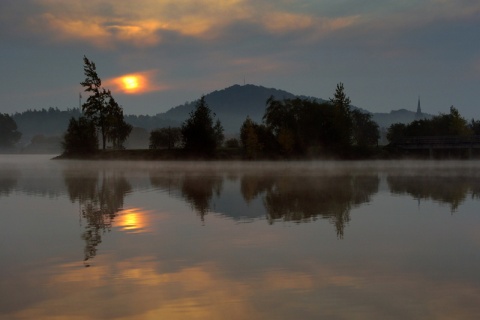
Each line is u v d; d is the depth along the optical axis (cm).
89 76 11750
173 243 2066
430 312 1245
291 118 12325
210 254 1864
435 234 2264
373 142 16875
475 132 16050
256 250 1928
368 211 3034
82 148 12031
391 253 1881
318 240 2123
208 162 11219
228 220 2680
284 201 3588
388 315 1229
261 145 11806
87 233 2322
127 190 4522
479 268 1659
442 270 1634
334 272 1611
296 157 12019
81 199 3781
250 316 1236
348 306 1292
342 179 5975
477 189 4578
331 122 12456
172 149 11912
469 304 1300
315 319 1210
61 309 1298
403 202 3541
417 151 13788
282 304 1313
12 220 2739
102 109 11869
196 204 3419
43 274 1611
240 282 1505
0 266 1716
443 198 3806
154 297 1379
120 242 2100
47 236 2256
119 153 11769
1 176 6588
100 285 1489
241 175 6781
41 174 7044
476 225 2516
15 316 1256
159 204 3431
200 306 1307
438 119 15738
